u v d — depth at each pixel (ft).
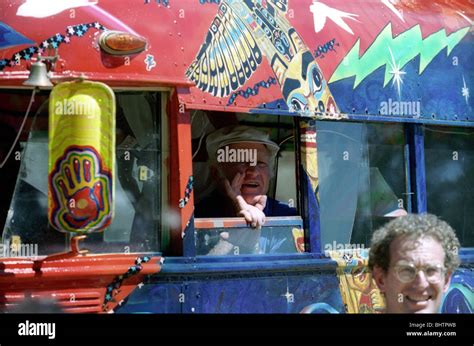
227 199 17.22
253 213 16.94
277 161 18.03
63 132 13.70
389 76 19.40
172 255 15.76
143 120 15.81
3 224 14.80
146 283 15.25
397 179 19.61
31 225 14.93
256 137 17.46
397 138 19.72
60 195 13.73
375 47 19.20
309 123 17.87
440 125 20.58
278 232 17.34
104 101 13.87
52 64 14.78
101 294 14.78
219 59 16.48
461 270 20.11
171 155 15.85
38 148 15.10
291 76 17.58
